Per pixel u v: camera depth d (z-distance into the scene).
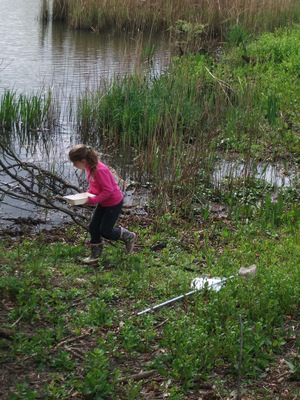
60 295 6.67
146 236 8.65
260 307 6.58
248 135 12.50
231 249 8.38
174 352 5.88
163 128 12.40
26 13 25.77
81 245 8.16
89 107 13.27
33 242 8.21
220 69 16.05
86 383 5.36
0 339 5.93
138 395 5.38
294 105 14.09
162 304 6.65
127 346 5.94
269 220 9.37
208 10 21.89
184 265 7.71
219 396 5.46
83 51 19.69
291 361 5.91
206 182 10.66
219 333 6.13
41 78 16.34
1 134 13.04
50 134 13.20
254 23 21.61
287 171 11.33
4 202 9.83
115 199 7.53
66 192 10.51
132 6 23.03
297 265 7.70
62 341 5.99
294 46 18.55
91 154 7.38
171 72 14.63
